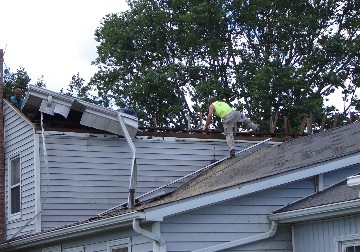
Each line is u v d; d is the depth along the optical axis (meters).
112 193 17.50
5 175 18.84
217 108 18.20
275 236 13.03
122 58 35.28
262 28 35.12
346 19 35.44
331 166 13.16
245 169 15.02
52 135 17.34
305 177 13.05
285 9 35.19
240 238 12.79
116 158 17.70
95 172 17.47
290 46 34.47
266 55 32.59
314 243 12.45
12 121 18.80
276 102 32.06
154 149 17.95
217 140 18.48
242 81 33.47
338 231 11.97
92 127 17.39
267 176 12.91
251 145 18.73
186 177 17.78
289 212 12.48
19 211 18.05
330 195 12.50
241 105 32.31
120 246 13.66
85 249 14.76
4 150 18.95
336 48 33.16
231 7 34.50
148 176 17.77
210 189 13.25
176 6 35.12
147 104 33.75
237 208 12.91
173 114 33.25
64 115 17.00
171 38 35.12
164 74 32.91
